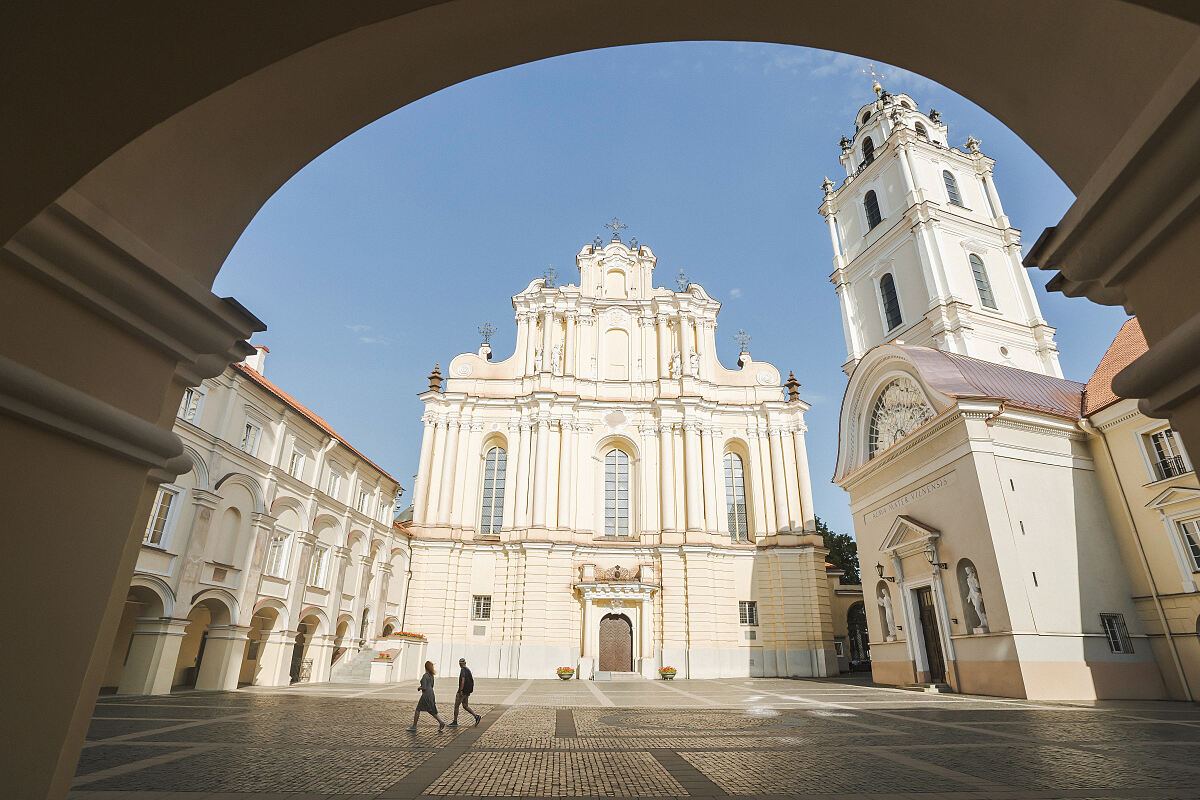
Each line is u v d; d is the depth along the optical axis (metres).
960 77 3.55
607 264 52.97
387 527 39.72
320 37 2.42
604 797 8.70
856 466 32.28
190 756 10.99
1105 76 2.94
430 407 46.25
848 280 47.84
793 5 3.32
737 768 10.62
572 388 47.22
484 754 12.01
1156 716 17.09
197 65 2.37
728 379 49.94
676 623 41.41
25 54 2.19
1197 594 21.59
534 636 40.31
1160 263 2.75
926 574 26.30
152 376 3.27
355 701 22.34
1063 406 27.14
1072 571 23.30
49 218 2.59
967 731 14.66
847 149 51.88
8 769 2.47
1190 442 2.67
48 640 2.66
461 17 3.13
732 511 46.59
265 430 27.95
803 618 42.12
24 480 2.61
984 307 40.66
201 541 23.86
